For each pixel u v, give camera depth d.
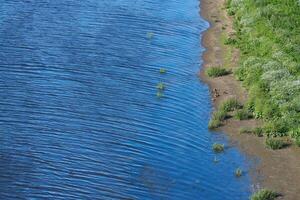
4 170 29.77
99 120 34.97
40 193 28.23
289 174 31.09
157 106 37.19
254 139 34.03
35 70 40.62
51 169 30.08
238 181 30.31
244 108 37.03
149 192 28.86
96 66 41.84
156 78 40.97
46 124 34.16
